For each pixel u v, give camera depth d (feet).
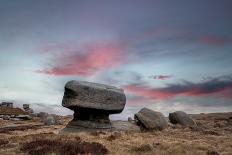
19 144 86.02
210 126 196.75
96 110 136.67
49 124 220.84
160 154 78.89
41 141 83.20
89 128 134.31
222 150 92.32
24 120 295.28
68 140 90.48
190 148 89.81
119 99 140.67
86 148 76.79
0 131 144.97
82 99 133.39
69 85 136.15
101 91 136.87
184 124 179.93
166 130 148.25
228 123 221.25
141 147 85.20
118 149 82.79
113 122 150.00
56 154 70.95
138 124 152.05
